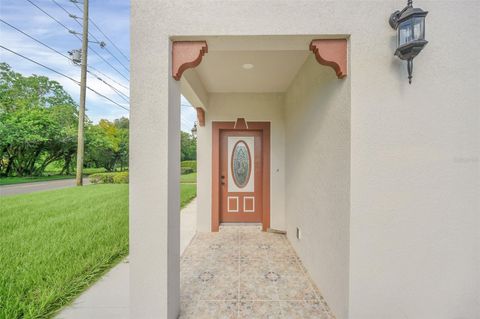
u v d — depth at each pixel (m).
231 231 4.49
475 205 1.83
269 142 4.50
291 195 3.77
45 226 4.54
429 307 1.84
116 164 28.95
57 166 23.45
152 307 1.85
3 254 3.10
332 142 2.11
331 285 2.13
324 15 1.80
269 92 4.44
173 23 1.82
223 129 4.63
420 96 1.81
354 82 1.79
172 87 1.91
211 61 2.93
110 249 3.32
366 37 1.79
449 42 1.82
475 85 1.83
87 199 7.88
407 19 1.64
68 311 2.06
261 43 1.94
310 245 2.74
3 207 6.49
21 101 19.42
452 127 1.83
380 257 1.82
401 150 1.81
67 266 2.74
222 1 1.82
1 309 1.96
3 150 17.64
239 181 4.81
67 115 20.47
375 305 1.83
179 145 2.10
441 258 1.83
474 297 1.84
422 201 1.82
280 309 2.16
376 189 1.81
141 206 1.83
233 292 2.44
